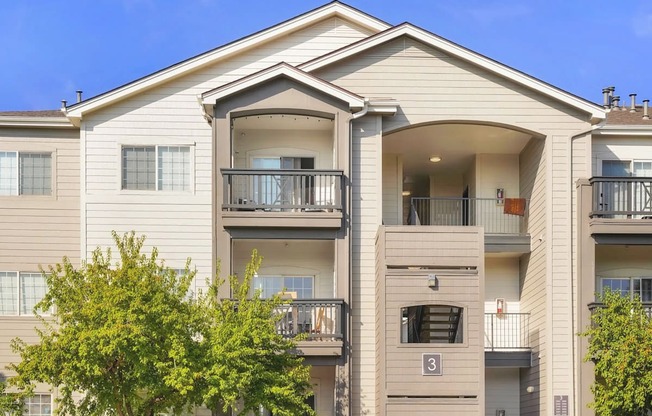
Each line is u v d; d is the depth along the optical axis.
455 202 23.80
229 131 19.36
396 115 19.98
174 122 20.48
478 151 22.47
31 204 20.33
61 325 16.03
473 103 20.06
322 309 18.83
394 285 18.55
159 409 16.52
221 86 19.11
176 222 20.11
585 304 19.25
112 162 20.19
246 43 21.08
